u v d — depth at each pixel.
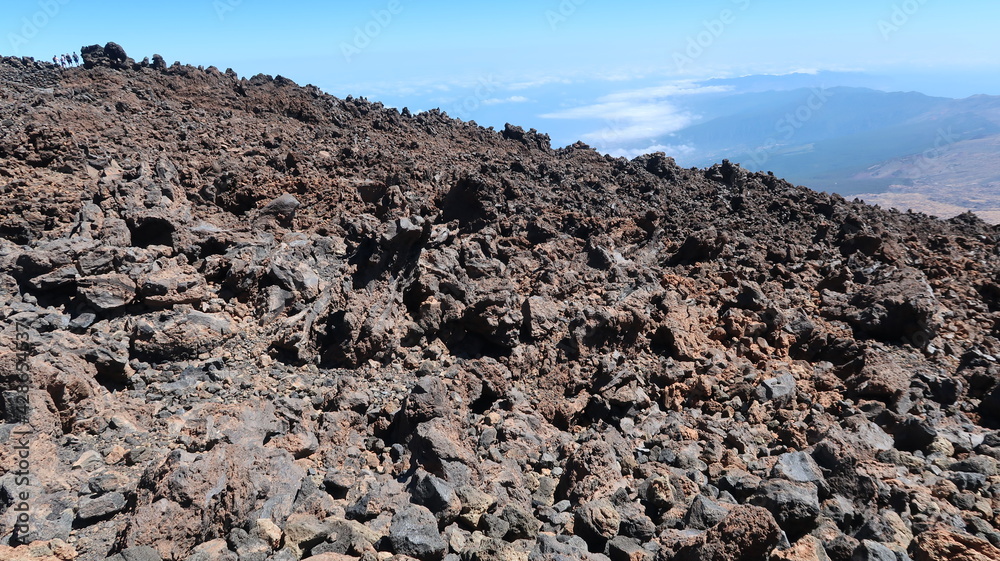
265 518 9.08
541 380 15.67
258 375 14.22
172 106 35.69
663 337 17.39
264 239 19.95
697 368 16.11
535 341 16.66
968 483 10.79
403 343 16.28
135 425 11.65
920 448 12.54
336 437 12.12
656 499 10.06
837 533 9.25
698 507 9.52
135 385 13.02
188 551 8.32
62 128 25.34
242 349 14.98
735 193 34.75
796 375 16.42
